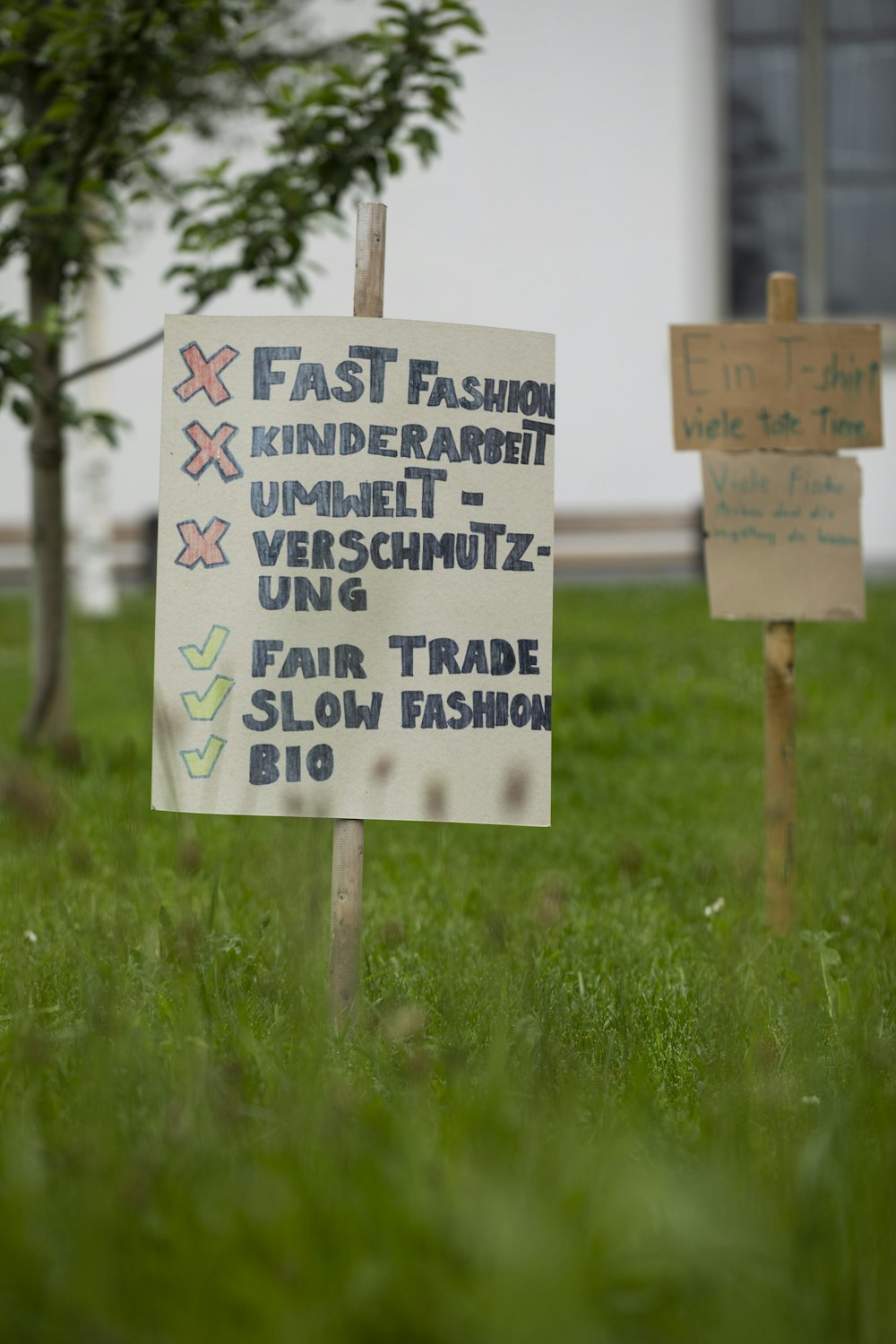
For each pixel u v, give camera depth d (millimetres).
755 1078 5715
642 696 19266
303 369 6973
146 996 6730
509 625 7086
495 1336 3643
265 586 6980
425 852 11906
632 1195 4422
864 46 41594
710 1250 4066
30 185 14977
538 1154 4621
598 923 9734
